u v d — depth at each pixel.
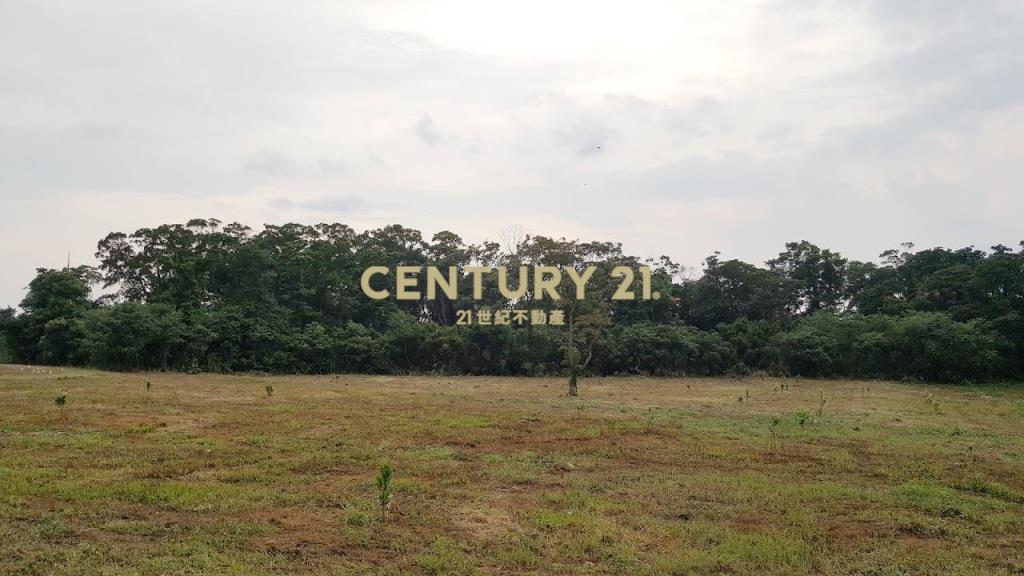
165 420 19.72
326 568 8.07
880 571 8.46
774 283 59.34
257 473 12.95
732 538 9.52
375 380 41.81
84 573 7.59
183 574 7.67
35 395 25.19
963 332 44.94
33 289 46.44
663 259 65.69
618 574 8.22
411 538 9.31
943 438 19.17
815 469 14.42
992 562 8.90
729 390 37.09
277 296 53.44
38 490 11.09
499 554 8.73
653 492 12.15
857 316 53.09
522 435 18.30
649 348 50.62
